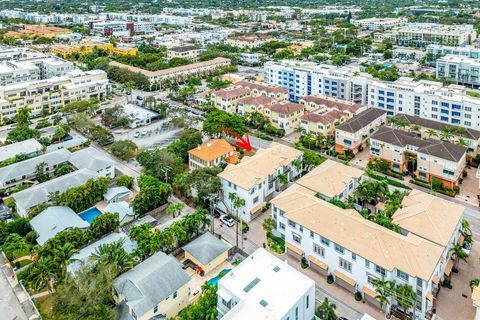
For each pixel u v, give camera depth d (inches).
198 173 4731.8
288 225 3939.5
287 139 6929.1
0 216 4645.7
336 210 3821.4
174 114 7657.5
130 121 7440.9
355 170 4933.6
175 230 3868.1
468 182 5433.1
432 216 3885.3
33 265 3523.6
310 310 3149.6
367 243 3437.5
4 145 6466.5
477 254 3981.3
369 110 7096.5
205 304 3132.4
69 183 4950.8
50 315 3029.0
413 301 3117.6
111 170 5565.9
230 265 3890.3
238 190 4586.6
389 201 4399.6
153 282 3245.6
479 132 6013.8
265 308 2856.8
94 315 2906.0
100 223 4109.3
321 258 3715.6
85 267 3260.3
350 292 3543.3
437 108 6963.6
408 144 5659.5
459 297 3452.3
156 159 5364.2
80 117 7101.4
